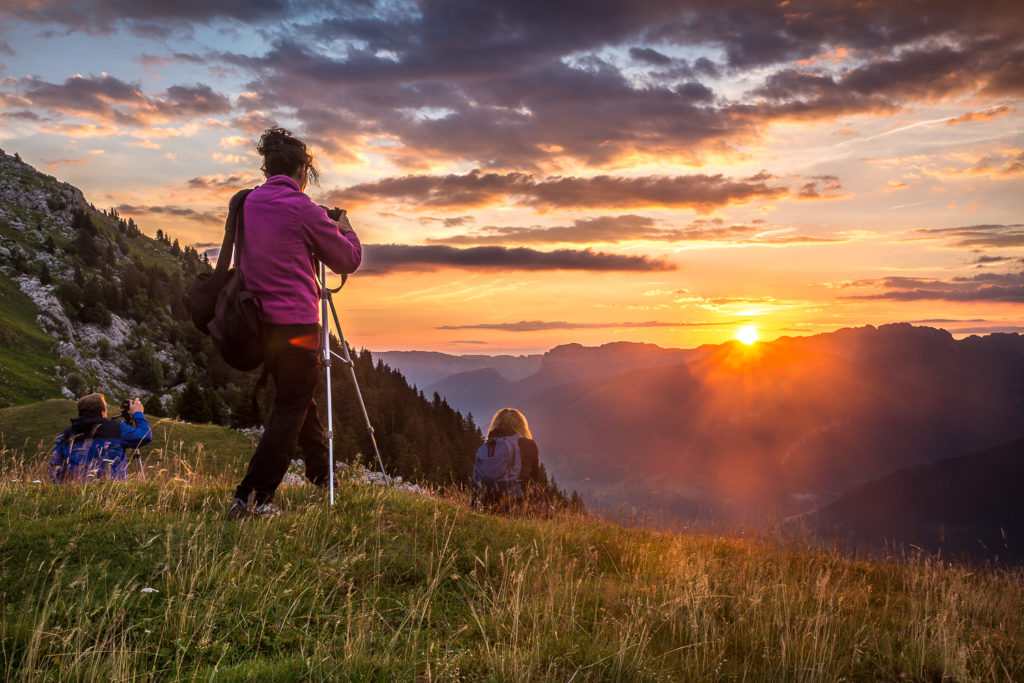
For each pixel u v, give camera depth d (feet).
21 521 15.97
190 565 13.17
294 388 16.76
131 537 14.90
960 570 24.39
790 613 16.40
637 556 21.18
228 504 18.20
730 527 27.35
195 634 10.87
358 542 16.39
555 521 23.41
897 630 17.21
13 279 483.10
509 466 25.61
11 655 9.70
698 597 15.05
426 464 246.88
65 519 16.22
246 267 16.12
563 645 11.80
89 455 24.97
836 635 14.70
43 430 124.77
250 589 12.64
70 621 10.71
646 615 14.17
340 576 13.84
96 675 9.15
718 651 13.39
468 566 16.29
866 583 23.45
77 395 376.68
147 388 444.96
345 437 116.57
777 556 24.61
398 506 19.83
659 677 11.27
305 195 16.97
